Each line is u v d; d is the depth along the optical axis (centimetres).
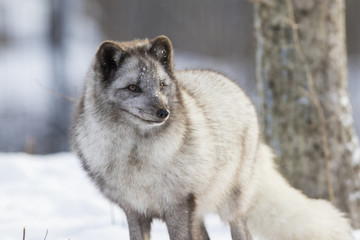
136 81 833
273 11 1241
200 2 5206
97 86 850
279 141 1262
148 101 816
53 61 4388
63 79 4022
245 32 4850
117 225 1088
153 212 886
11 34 5172
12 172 1497
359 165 1268
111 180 855
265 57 1270
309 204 1091
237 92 1027
